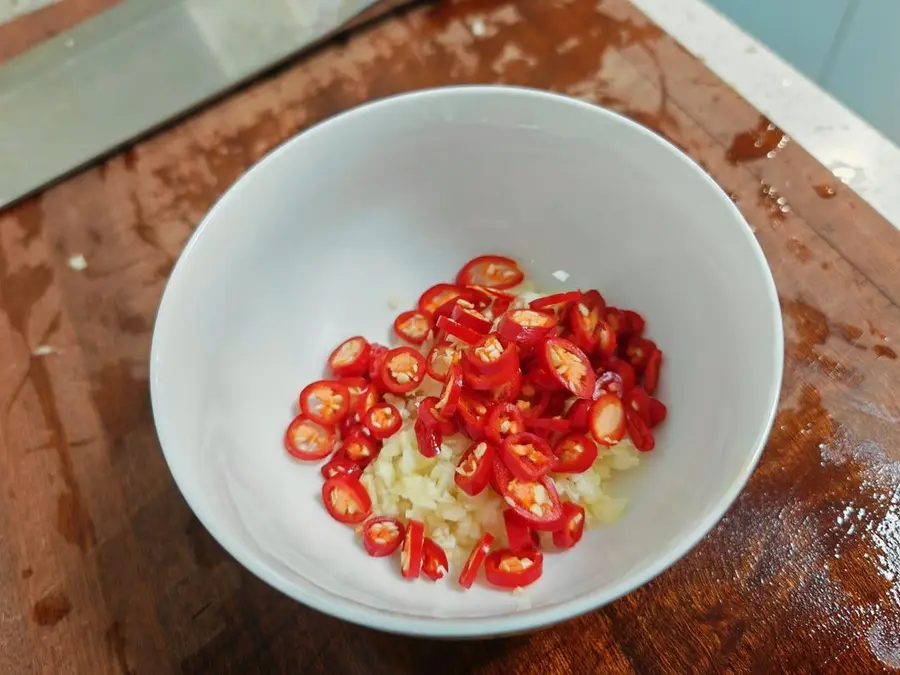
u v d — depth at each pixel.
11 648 0.13
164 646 0.13
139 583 0.13
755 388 0.11
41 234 0.17
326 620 0.13
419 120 0.14
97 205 0.18
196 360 0.12
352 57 0.20
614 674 0.12
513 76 0.19
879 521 0.13
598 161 0.14
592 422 0.13
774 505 0.13
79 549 0.14
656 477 0.12
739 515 0.13
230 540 0.10
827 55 0.26
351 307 0.15
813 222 0.16
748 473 0.10
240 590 0.13
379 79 0.19
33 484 0.14
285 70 0.19
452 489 0.13
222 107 0.19
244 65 0.19
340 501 0.13
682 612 0.12
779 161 0.17
